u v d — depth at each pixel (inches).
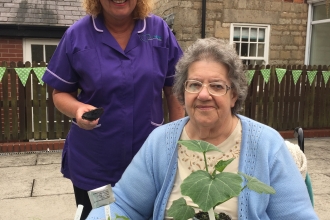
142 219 66.9
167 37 83.0
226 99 59.1
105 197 50.7
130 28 79.6
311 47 353.4
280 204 57.6
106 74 75.5
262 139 60.3
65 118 233.6
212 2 314.5
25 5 335.9
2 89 221.5
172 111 90.9
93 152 80.0
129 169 67.0
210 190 38.8
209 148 44.6
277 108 265.7
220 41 62.4
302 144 85.8
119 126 78.0
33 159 205.9
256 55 339.9
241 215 55.9
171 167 63.0
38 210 137.2
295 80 264.1
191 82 59.5
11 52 323.0
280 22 339.9
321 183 167.5
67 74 79.1
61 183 166.4
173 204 45.3
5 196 150.1
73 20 337.1
